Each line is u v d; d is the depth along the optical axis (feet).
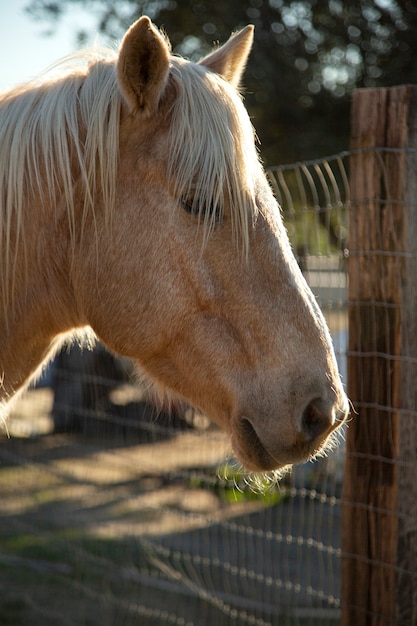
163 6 30.50
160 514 19.11
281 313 6.79
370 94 8.34
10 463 19.29
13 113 7.41
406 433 8.25
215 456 20.17
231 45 7.89
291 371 6.70
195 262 6.88
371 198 8.36
